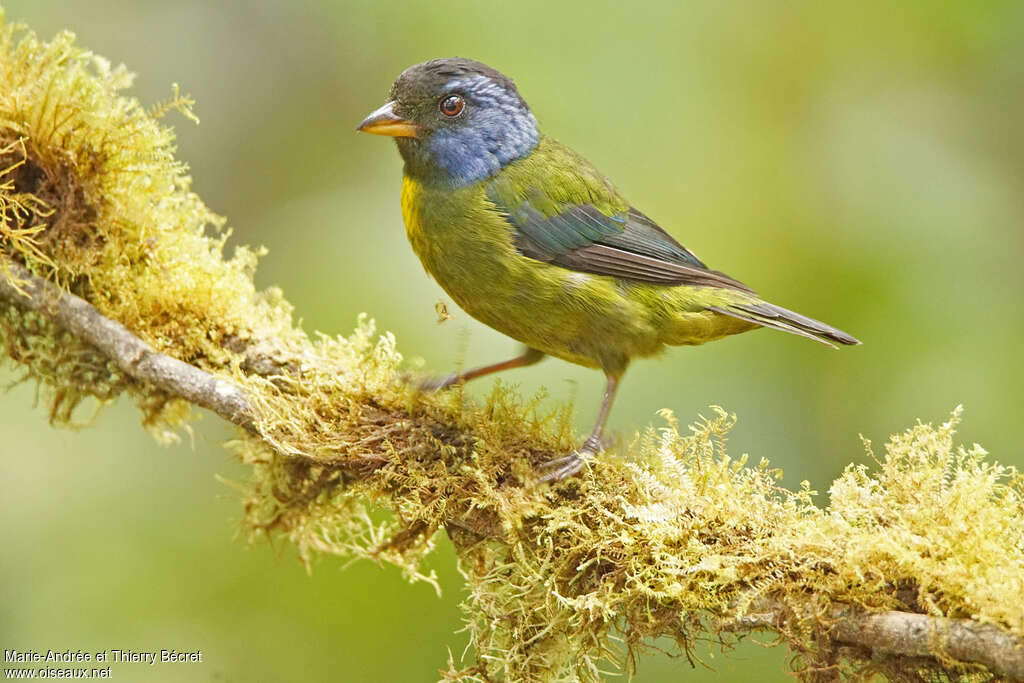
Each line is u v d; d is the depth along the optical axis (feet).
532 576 21.20
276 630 34.88
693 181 40.34
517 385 24.88
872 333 37.32
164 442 27.71
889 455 20.27
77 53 26.05
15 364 27.53
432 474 22.94
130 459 38.73
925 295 37.78
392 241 41.14
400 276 39.96
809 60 41.57
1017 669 16.52
